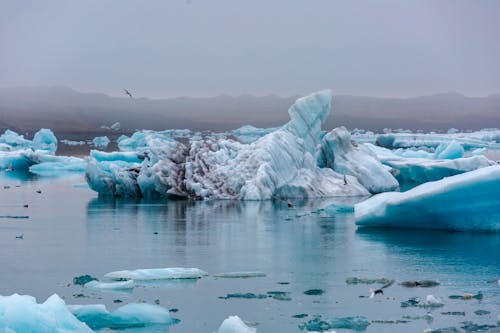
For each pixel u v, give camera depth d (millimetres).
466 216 28656
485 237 27297
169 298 18281
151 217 34594
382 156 60438
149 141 46906
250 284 19844
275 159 44281
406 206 29141
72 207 39344
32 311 13250
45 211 37344
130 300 18031
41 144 116312
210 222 32719
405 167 54844
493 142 116688
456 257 23516
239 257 23859
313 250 25141
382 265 22391
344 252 24688
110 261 23125
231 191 43594
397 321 16141
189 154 46219
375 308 17297
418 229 29734
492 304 17578
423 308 17266
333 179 47062
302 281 20219
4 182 58781
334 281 20219
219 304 17688
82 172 73125
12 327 12945
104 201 42812
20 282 20047
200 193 43250
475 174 28062
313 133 48281
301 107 48156
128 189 45531
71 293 18703
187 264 22703
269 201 42219
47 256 23984
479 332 15188
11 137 121688
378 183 47344
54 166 75375
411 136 120500
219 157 45438
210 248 25656
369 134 161125
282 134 46000
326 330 15477
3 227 31125
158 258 23688
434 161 55062
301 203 41312
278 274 21172
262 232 29578
